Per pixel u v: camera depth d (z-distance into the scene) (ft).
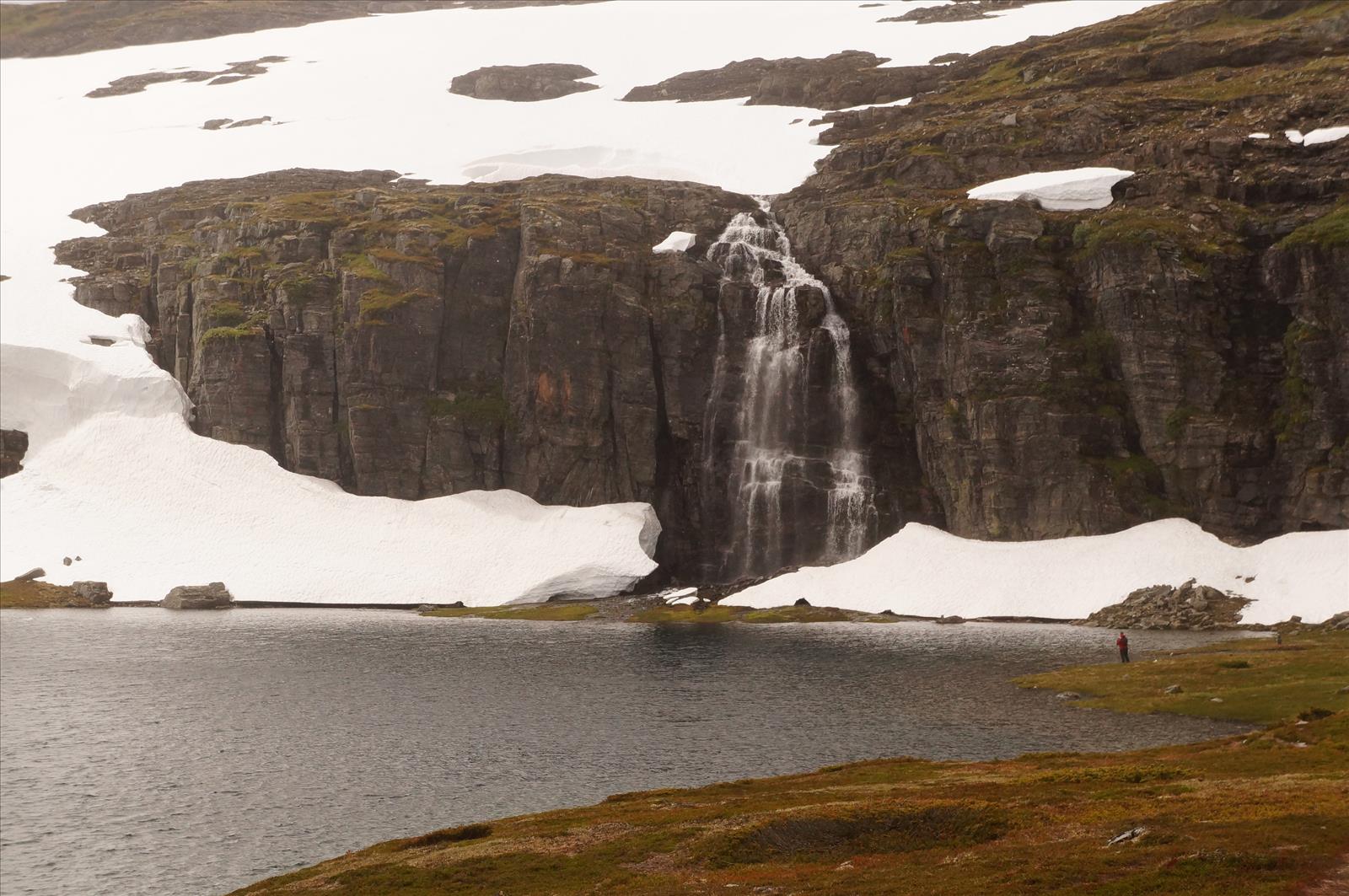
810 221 609.01
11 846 198.39
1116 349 495.00
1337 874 118.11
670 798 193.26
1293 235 475.72
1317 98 546.26
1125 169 557.74
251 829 205.26
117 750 259.19
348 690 319.68
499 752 249.75
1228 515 467.93
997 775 190.80
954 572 474.08
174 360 636.48
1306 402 463.01
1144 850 131.85
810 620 453.17
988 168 608.19
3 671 348.59
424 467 581.53
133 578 520.42
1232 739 206.39
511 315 593.42
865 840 154.51
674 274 580.30
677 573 567.59
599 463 568.00
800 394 556.10
